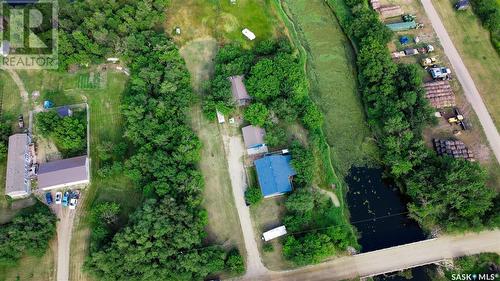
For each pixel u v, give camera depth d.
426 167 99.12
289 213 96.81
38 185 96.19
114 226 94.38
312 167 99.31
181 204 93.50
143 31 111.19
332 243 93.75
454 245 95.69
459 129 107.31
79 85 109.81
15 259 89.06
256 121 103.44
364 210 101.31
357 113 111.81
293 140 104.62
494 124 108.00
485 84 113.06
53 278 90.69
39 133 103.31
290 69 107.25
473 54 117.31
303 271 92.88
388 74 107.88
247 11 119.44
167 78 105.25
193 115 107.56
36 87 109.50
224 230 96.25
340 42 121.06
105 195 98.31
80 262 92.12
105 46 110.69
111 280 86.56
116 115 106.75
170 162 97.25
